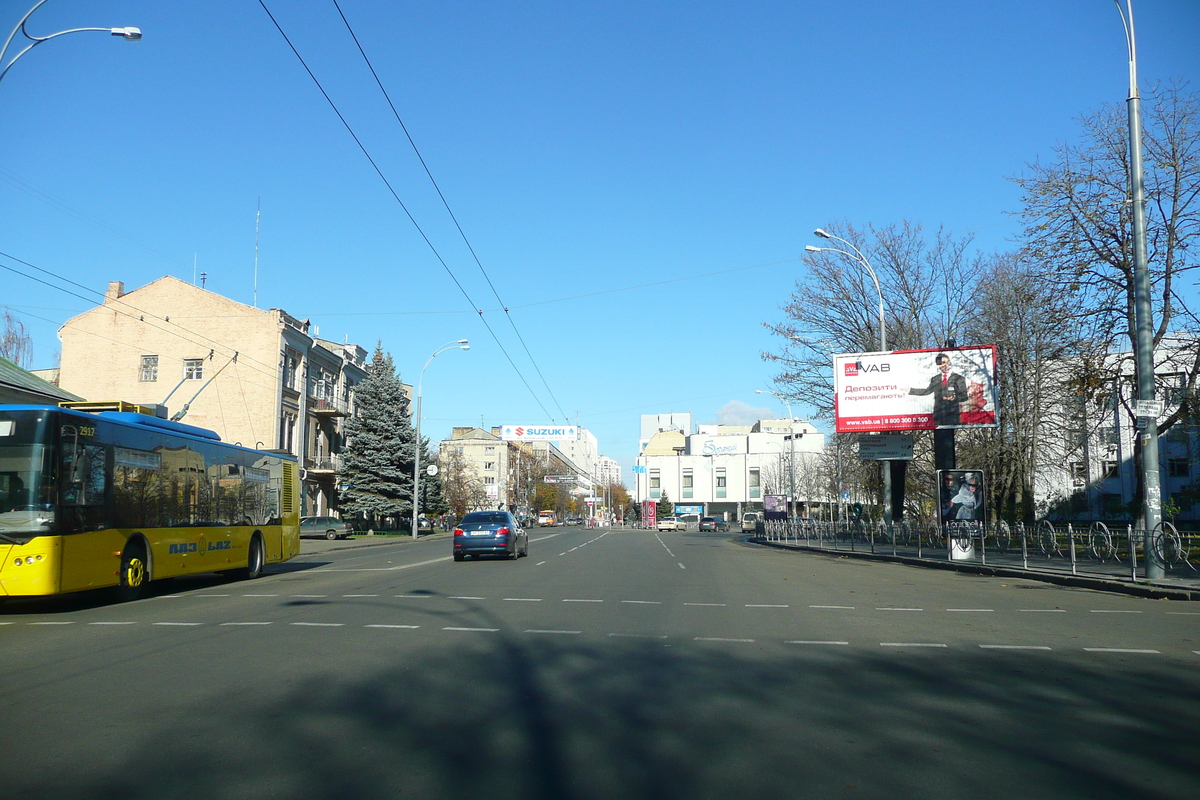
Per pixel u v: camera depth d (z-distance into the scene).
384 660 9.12
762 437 108.88
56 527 13.24
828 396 39.97
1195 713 7.00
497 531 27.50
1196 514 53.78
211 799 4.95
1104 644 10.46
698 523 90.00
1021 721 6.74
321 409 57.53
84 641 10.52
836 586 18.50
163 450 16.64
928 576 21.84
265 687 7.78
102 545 14.43
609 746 6.03
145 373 51.66
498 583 18.67
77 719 6.66
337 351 67.00
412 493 60.03
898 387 30.47
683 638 10.84
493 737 6.23
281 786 5.16
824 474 71.19
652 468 110.50
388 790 5.10
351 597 15.55
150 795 5.02
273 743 6.02
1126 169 25.11
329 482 60.59
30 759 5.67
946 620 12.69
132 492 15.49
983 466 40.38
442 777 5.34
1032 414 36.50
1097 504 54.78
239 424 50.84
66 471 13.61
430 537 57.41
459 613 13.16
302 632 11.12
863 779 5.35
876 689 7.87
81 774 5.37
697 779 5.34
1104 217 24.97
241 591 17.11
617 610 13.72
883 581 20.03
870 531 37.75
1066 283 25.52
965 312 38.72
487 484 115.88
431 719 6.70
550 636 10.89
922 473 43.00
